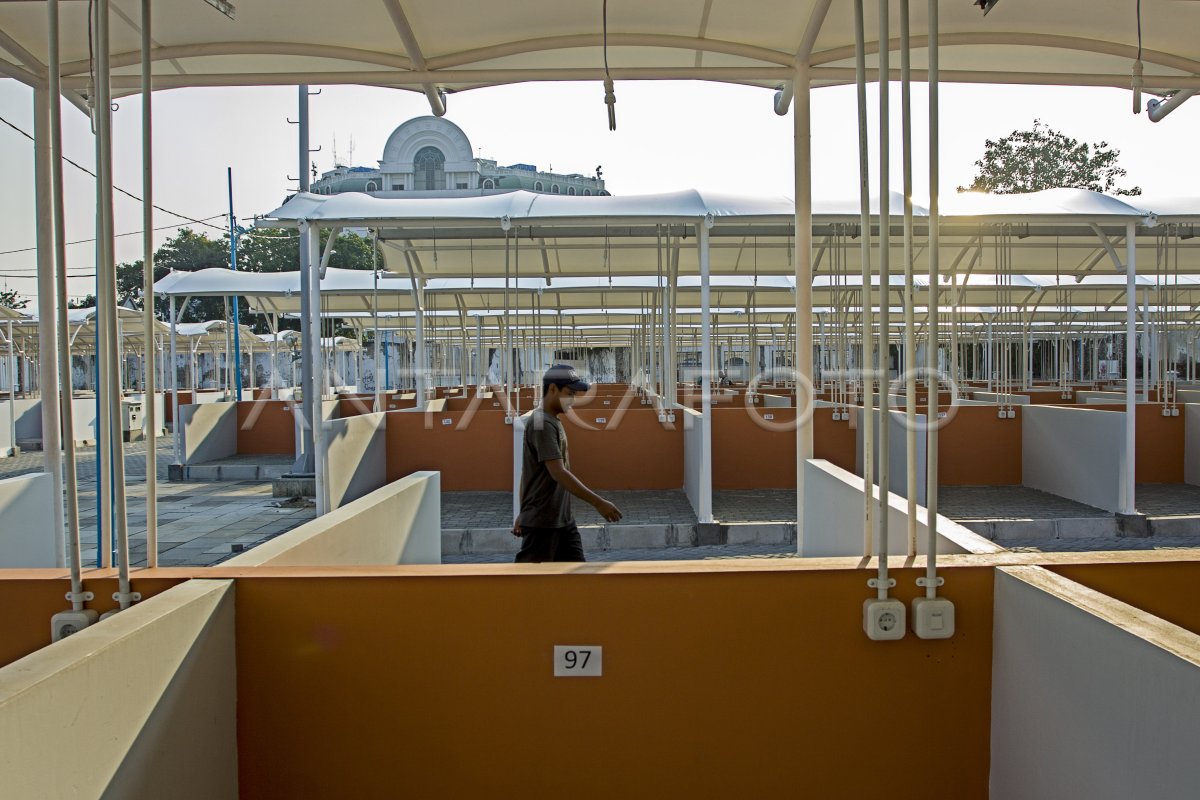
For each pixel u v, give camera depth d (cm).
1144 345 963
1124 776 156
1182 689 141
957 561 212
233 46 390
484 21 381
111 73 408
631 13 389
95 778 151
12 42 377
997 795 203
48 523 399
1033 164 3325
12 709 132
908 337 222
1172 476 895
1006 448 879
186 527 766
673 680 203
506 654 202
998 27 394
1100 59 424
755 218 629
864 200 226
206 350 2431
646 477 883
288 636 202
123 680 160
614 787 203
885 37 209
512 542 679
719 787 204
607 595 203
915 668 205
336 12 365
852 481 382
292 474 950
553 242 792
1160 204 677
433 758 202
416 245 793
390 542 396
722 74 444
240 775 203
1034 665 187
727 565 210
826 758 205
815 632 205
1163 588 209
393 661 202
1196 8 361
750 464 896
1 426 1455
